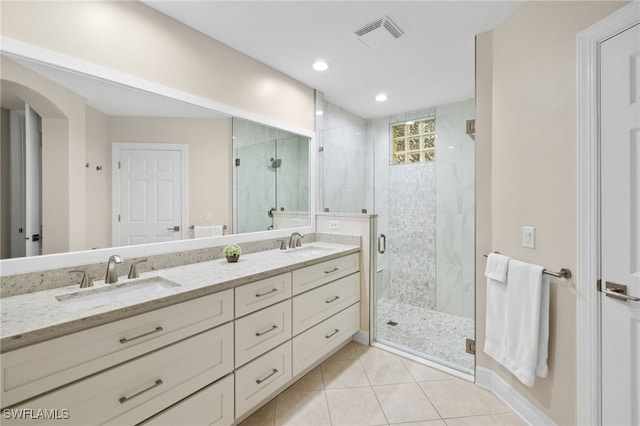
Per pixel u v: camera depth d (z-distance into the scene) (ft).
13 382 2.84
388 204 10.98
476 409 5.67
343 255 7.74
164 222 5.78
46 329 2.96
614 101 3.90
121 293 4.64
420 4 5.39
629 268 3.76
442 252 10.05
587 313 4.21
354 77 8.44
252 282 5.23
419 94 9.57
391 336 8.93
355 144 10.95
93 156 4.93
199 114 6.32
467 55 7.22
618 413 3.89
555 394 4.75
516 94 5.44
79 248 4.76
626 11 3.71
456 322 9.70
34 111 4.31
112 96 5.09
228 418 4.80
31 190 4.33
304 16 5.74
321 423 5.30
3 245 4.08
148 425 3.80
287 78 8.33
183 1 5.28
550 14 4.77
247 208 7.38
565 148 4.53
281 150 8.24
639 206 3.68
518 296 5.12
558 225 4.64
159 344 3.91
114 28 4.96
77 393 3.21
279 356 5.79
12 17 3.97
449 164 9.79
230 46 6.81
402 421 5.35
